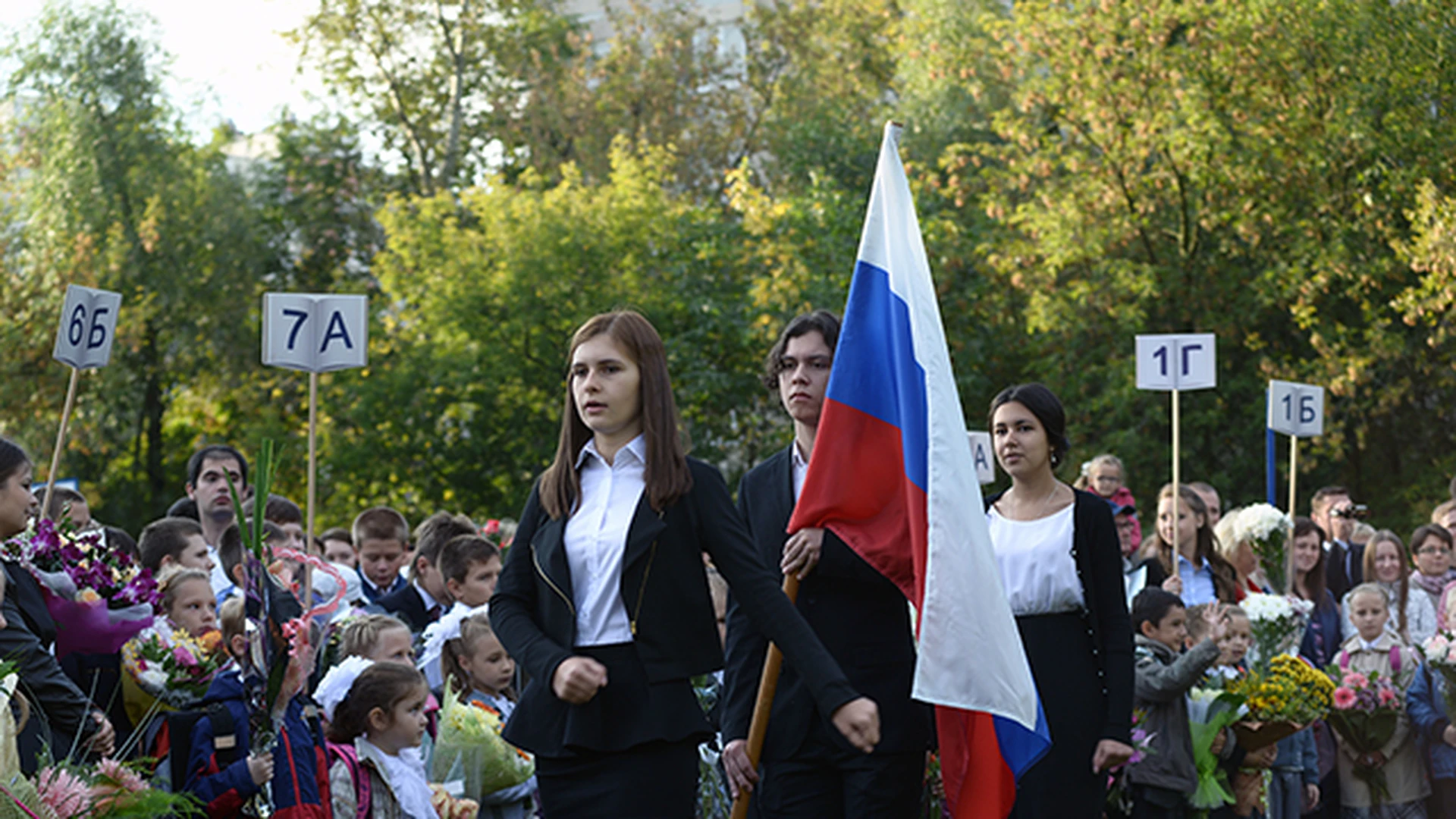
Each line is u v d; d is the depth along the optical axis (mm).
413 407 32500
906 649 5543
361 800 5988
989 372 30172
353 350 9570
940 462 5074
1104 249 26719
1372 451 28469
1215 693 8195
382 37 40219
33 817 4465
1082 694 6043
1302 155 25141
